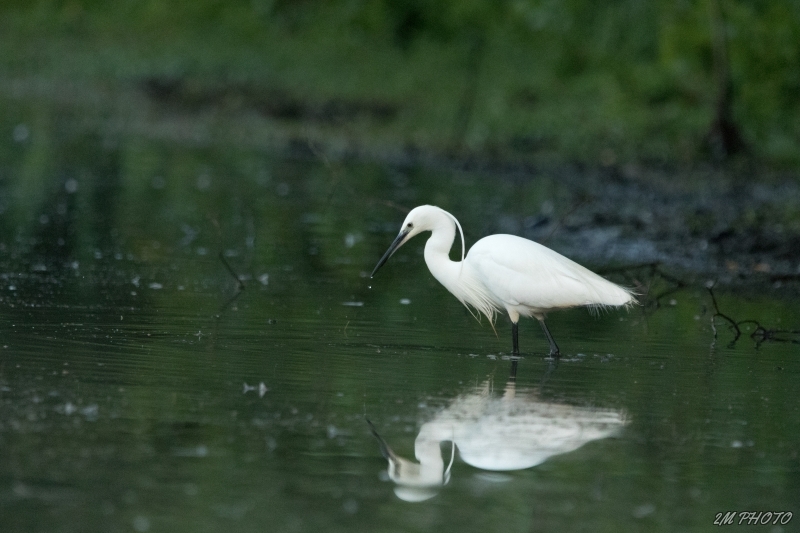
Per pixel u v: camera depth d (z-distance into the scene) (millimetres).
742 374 10141
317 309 12594
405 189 24016
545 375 9875
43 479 6820
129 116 37469
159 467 7105
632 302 10766
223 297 13062
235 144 32344
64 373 9141
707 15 32125
